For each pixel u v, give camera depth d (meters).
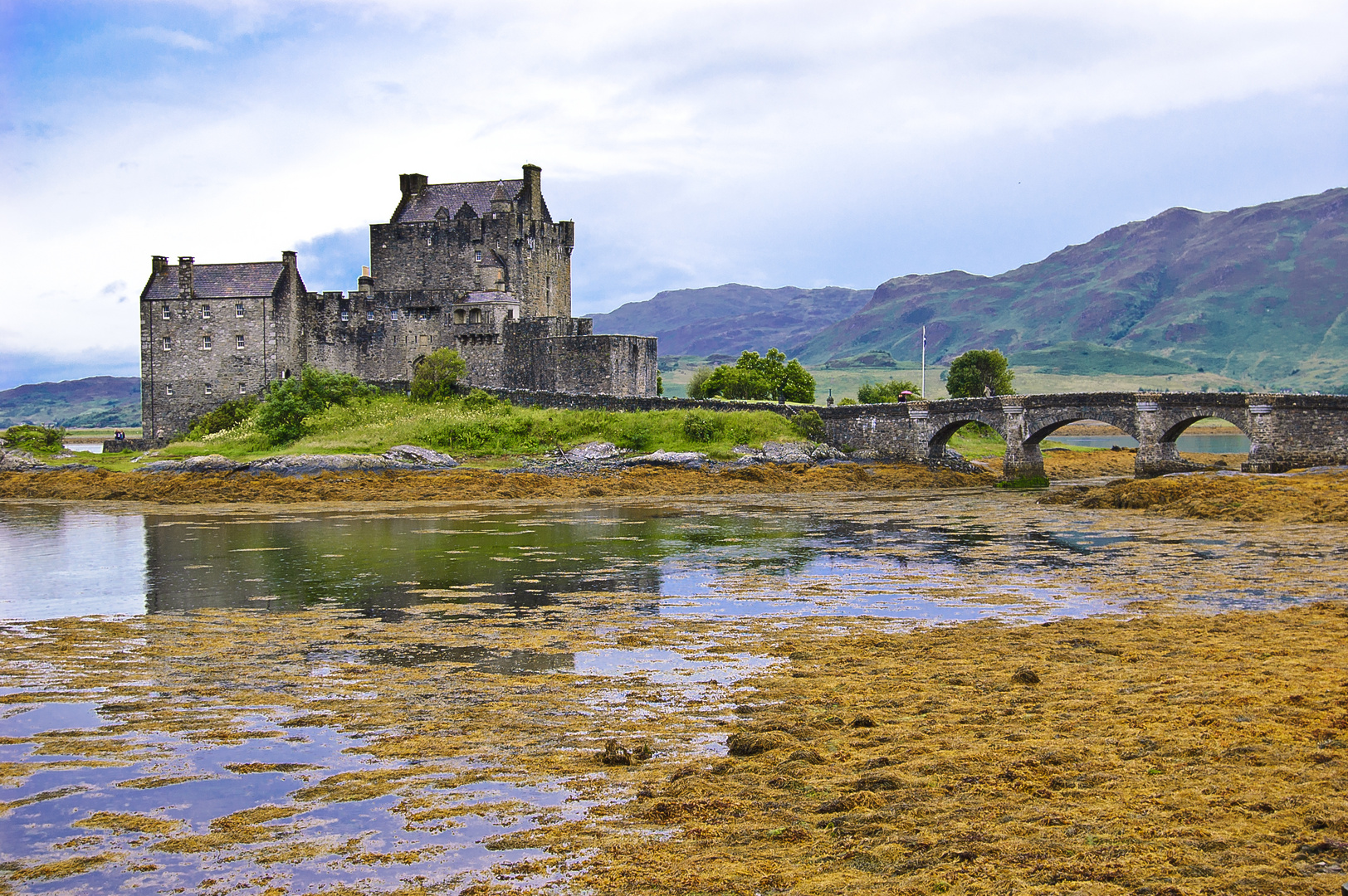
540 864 16.50
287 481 86.19
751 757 20.97
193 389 116.56
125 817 18.81
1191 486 67.75
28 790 20.23
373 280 122.94
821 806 18.12
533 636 33.59
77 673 29.50
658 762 21.03
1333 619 32.88
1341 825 15.81
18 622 37.06
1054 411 89.50
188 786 20.25
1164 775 18.52
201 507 79.00
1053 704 23.42
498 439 99.44
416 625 35.62
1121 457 119.75
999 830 16.61
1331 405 72.69
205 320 115.88
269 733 23.62
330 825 18.23
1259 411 75.88
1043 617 35.78
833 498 83.06
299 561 50.50
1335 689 22.84
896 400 150.88
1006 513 69.94
